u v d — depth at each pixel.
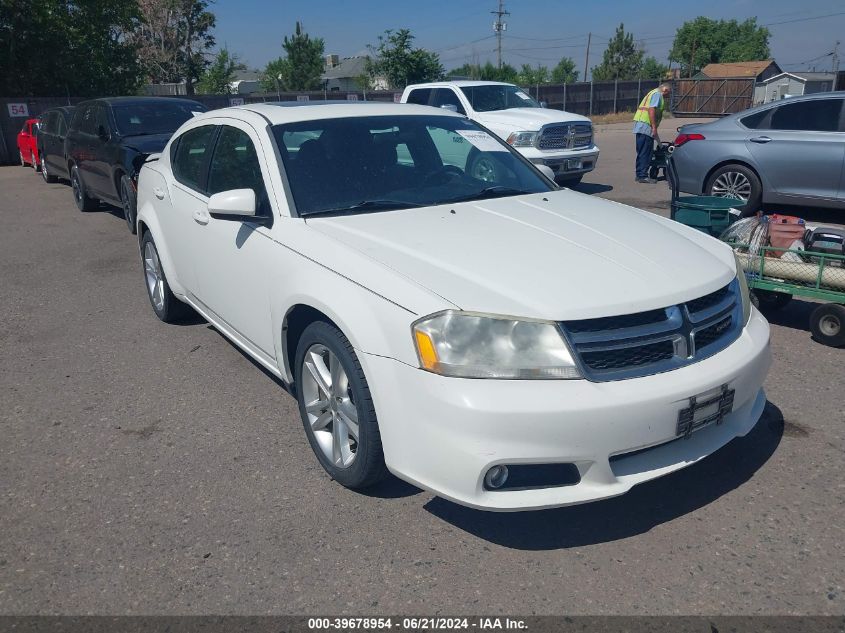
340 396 3.33
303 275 3.42
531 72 67.38
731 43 93.00
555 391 2.67
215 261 4.42
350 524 3.18
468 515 3.22
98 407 4.44
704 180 9.45
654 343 2.86
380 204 3.87
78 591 2.80
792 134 8.61
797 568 2.81
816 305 5.96
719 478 3.44
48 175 15.84
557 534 3.07
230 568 2.91
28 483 3.59
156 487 3.52
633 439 2.75
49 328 6.00
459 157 4.42
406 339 2.84
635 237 3.49
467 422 2.67
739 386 3.04
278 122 4.18
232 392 4.59
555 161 11.41
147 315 6.25
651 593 2.71
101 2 26.06
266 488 3.48
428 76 33.12
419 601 2.70
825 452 3.64
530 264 3.08
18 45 23.83
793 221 5.16
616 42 68.12
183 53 50.12
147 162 5.93
